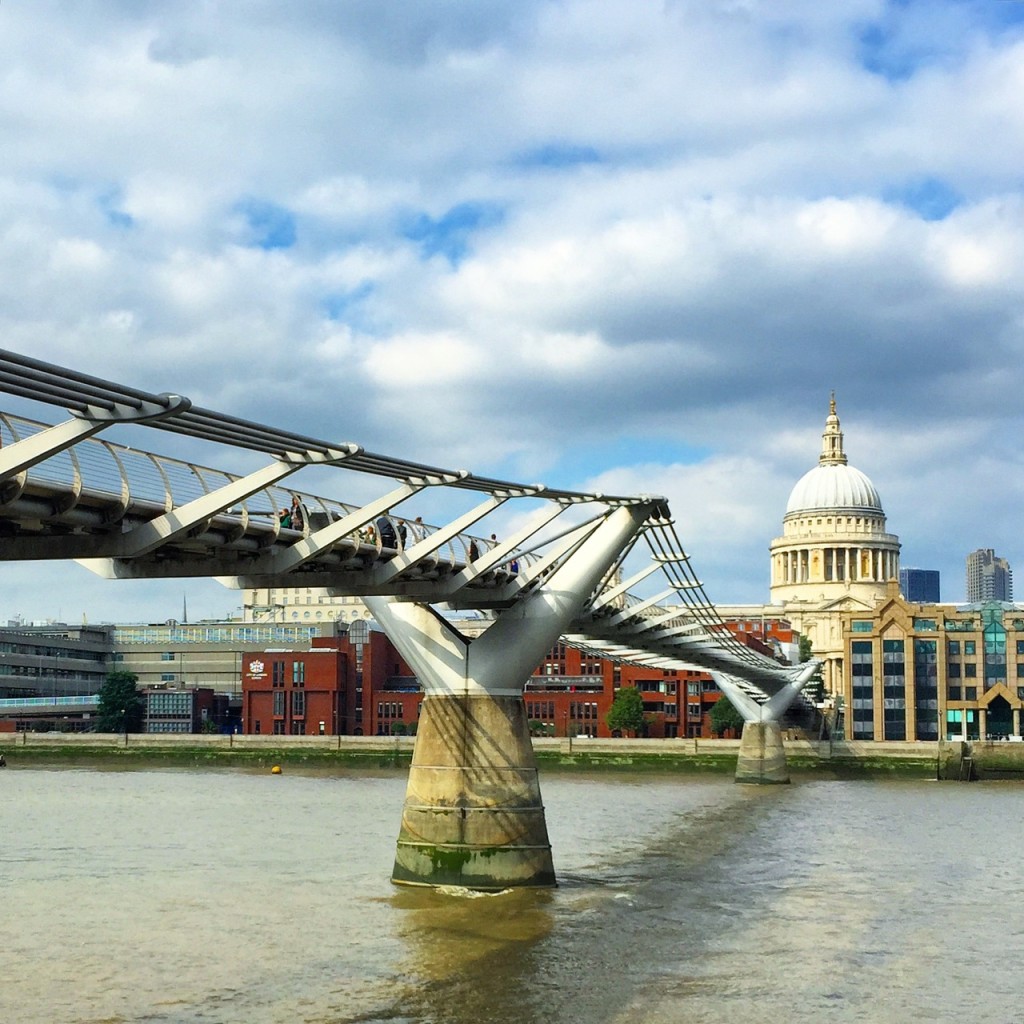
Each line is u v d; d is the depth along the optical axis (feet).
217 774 453.58
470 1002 118.42
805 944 143.02
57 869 190.29
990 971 132.16
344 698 641.40
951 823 275.59
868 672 569.23
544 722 611.47
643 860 207.41
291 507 128.57
